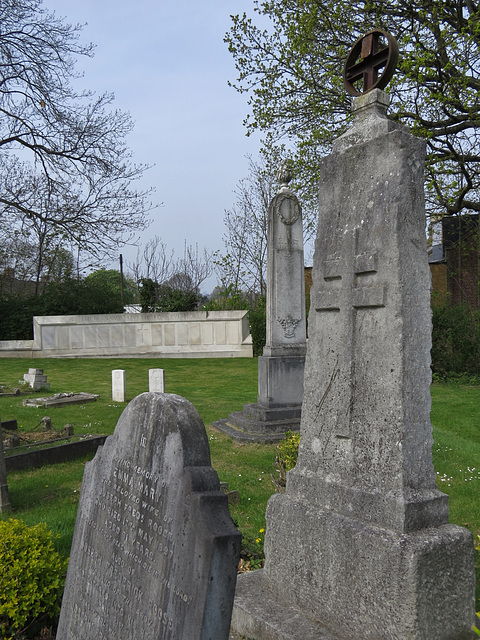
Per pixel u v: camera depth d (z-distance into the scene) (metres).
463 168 16.19
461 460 8.13
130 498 2.89
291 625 3.35
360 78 3.98
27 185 22.19
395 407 3.22
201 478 2.50
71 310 27.59
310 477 3.68
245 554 4.83
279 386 9.91
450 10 15.95
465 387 15.82
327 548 3.38
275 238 10.08
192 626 2.28
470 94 14.74
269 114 17.78
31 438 9.15
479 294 22.45
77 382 17.58
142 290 28.31
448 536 3.06
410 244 3.36
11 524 4.08
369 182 3.56
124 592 2.81
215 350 24.06
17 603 3.64
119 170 22.09
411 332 3.28
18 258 30.02
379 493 3.22
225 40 17.52
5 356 24.20
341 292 3.61
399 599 2.95
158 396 2.85
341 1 15.82
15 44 20.55
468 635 3.08
